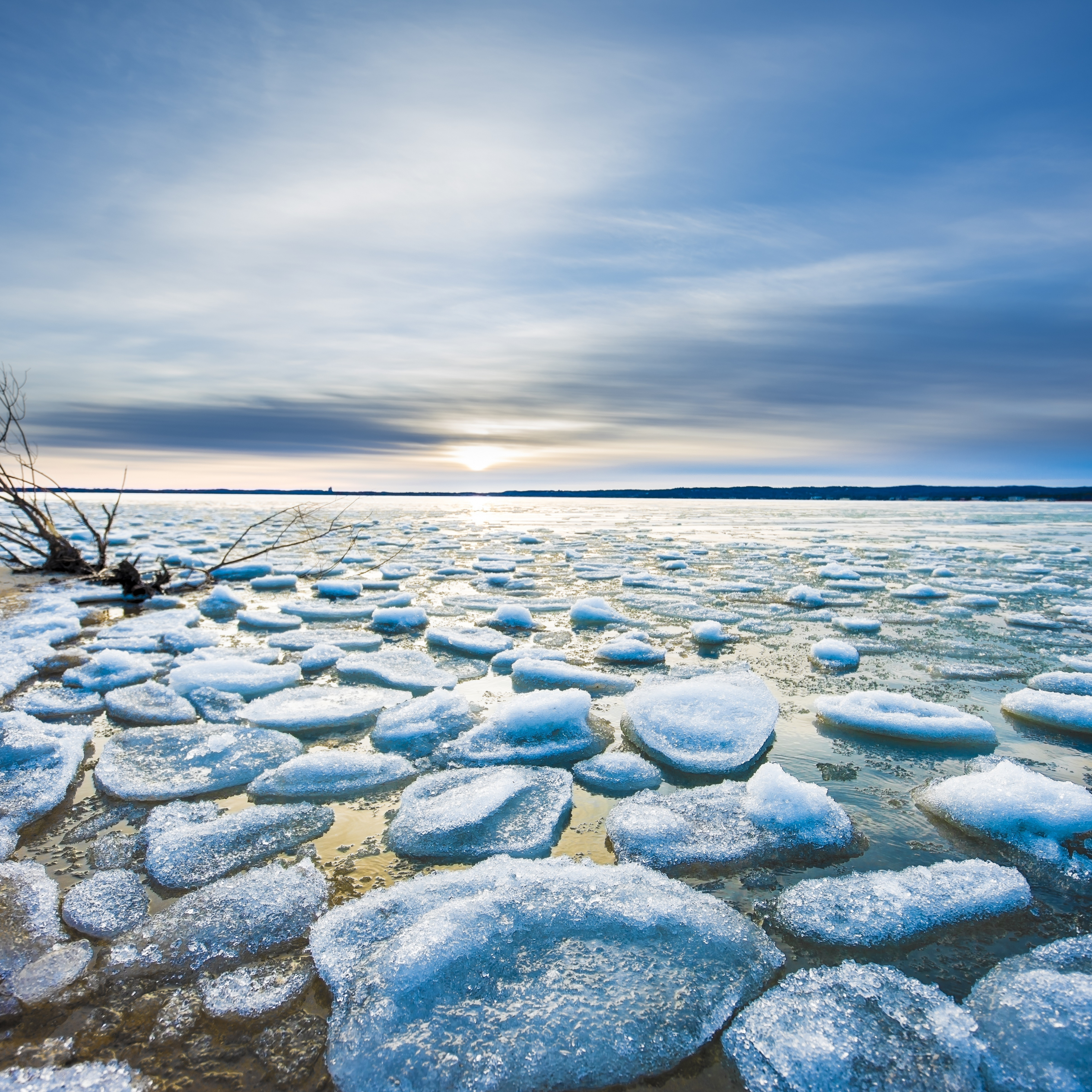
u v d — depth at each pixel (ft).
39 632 13.97
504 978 4.45
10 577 21.79
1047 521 62.34
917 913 5.19
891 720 8.94
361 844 6.25
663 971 4.56
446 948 4.54
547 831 6.46
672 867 5.86
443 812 6.68
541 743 8.58
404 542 37.04
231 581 22.49
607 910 5.07
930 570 26.61
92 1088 3.72
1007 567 27.32
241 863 5.93
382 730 8.90
